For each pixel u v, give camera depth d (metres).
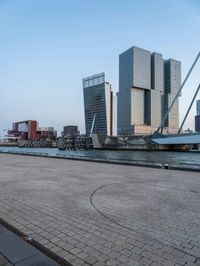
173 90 176.38
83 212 5.51
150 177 10.77
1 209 5.73
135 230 4.44
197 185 8.84
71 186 8.58
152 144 106.19
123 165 15.92
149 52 170.12
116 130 168.75
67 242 3.93
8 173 11.94
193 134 92.19
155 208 5.84
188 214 5.38
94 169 13.73
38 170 13.22
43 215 5.29
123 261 3.36
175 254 3.56
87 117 166.62
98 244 3.87
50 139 189.25
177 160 58.00
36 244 3.85
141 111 168.00
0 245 3.75
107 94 157.25
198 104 154.00
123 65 169.75
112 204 6.19
